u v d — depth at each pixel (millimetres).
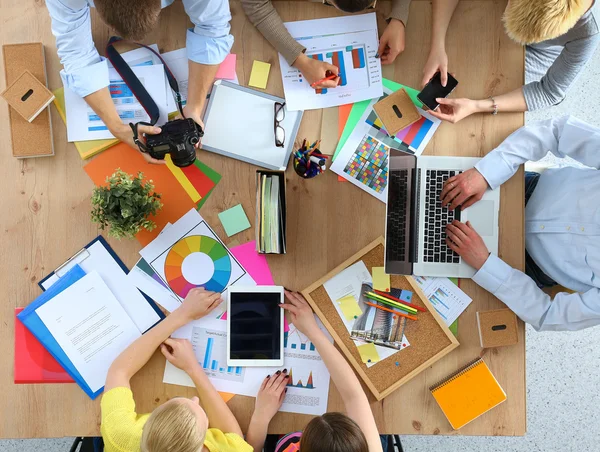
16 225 1636
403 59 1704
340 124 1684
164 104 1662
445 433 1630
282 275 1647
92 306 1622
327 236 1657
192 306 1598
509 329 1635
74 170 1649
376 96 1687
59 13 1504
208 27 1582
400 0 1661
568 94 2410
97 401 1598
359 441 1259
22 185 1643
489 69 1709
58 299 1613
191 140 1529
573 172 1719
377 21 1704
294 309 1618
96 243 1636
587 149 1653
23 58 1651
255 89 1686
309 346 1633
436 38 1667
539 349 2371
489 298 1664
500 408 1636
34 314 1605
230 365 1607
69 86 1609
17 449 2240
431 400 1634
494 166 1643
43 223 1637
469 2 1700
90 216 1634
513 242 1684
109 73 1664
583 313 1604
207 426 1456
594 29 1628
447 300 1658
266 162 1659
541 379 2363
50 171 1647
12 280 1628
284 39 1648
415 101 1695
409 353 1635
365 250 1648
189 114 1643
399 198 1579
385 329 1640
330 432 1258
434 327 1640
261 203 1563
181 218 1646
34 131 1635
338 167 1663
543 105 1718
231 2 1688
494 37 1704
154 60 1672
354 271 1651
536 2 1420
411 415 1629
